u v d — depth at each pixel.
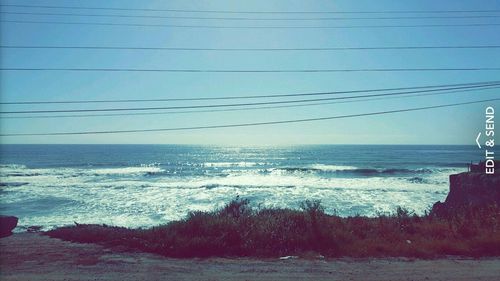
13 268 7.55
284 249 9.02
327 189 37.34
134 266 7.66
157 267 7.57
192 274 7.05
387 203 28.45
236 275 6.98
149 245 9.36
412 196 32.12
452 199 22.53
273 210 12.81
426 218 13.20
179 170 65.94
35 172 59.78
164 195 33.88
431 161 82.25
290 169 63.56
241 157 118.06
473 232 10.12
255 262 8.00
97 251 9.24
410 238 10.18
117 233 11.23
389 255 8.62
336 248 9.04
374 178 48.81
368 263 7.88
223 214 11.65
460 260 8.11
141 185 41.84
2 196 33.09
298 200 30.33
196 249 8.88
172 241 9.28
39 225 20.88
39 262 8.06
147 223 21.59
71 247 9.86
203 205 28.30
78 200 30.84
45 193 35.19
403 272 7.14
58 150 174.25
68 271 7.29
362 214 23.78
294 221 10.59
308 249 9.09
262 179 49.81
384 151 153.75
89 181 46.78
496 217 11.80
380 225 11.36
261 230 9.80
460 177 22.88
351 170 59.47
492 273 7.03
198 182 45.78
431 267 7.50
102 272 7.21
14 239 11.73
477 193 20.44
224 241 9.27
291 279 6.72
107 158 110.00
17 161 92.12
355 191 35.59
